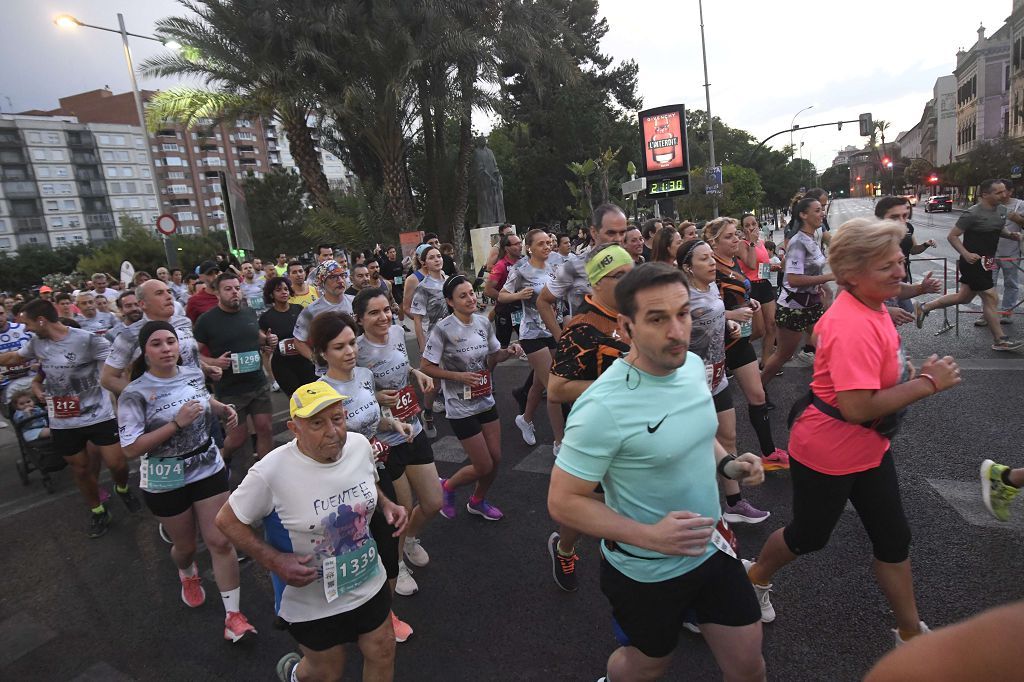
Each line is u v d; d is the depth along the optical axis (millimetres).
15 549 4734
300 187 44625
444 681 2857
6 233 100125
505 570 3746
